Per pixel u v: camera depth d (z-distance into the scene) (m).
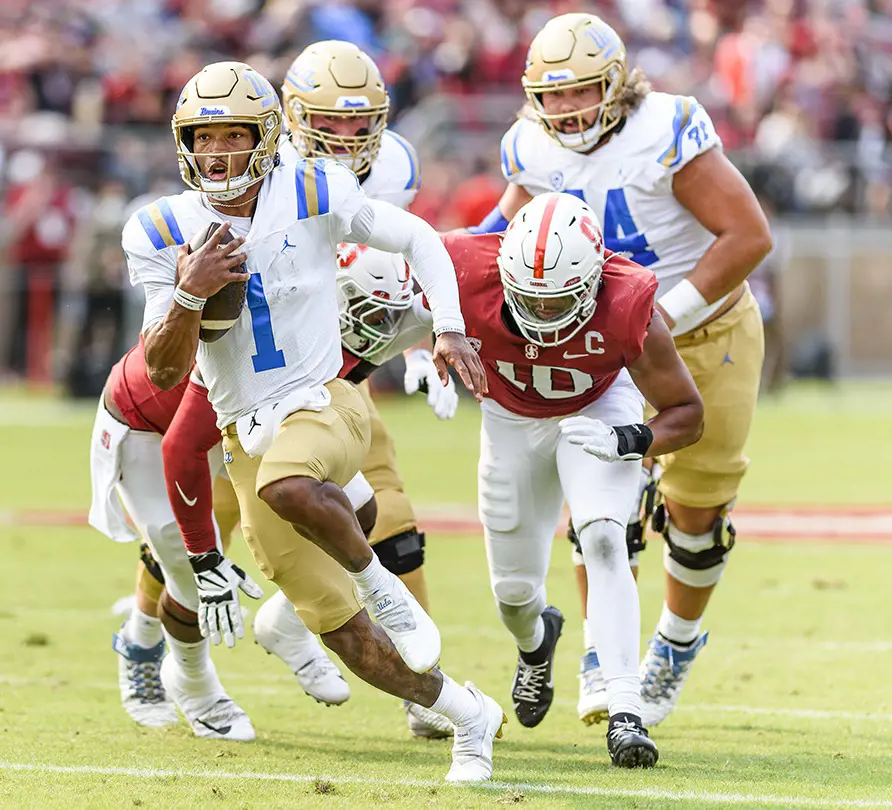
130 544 30.19
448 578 26.31
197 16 67.75
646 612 23.72
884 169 64.94
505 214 18.25
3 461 42.72
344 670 20.25
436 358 14.17
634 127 17.44
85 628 22.39
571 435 14.17
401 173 17.89
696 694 18.55
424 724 16.16
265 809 12.74
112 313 55.84
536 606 16.14
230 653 21.17
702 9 71.06
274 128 13.55
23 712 17.22
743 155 62.34
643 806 12.88
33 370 59.00
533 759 15.19
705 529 17.89
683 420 14.73
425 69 64.44
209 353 13.74
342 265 15.79
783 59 67.31
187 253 13.20
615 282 14.58
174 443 14.14
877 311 62.56
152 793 13.32
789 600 24.56
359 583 13.45
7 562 28.00
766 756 15.19
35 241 58.50
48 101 64.19
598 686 16.61
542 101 17.09
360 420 13.88
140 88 63.12
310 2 66.75
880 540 30.48
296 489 13.08
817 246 62.00
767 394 57.97
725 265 17.25
